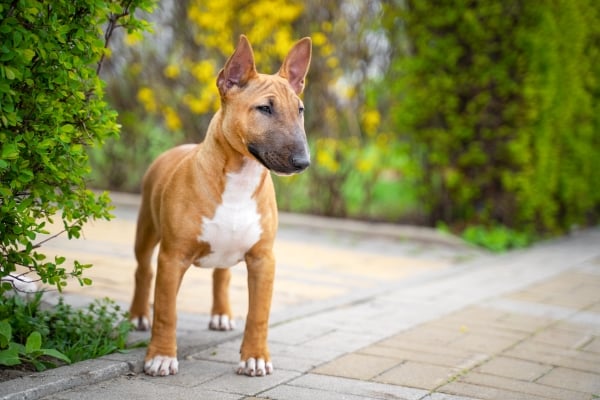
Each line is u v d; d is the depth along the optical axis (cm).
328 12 408
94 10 201
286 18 400
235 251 212
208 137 210
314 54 408
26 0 190
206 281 286
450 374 216
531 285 306
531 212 400
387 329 247
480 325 255
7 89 189
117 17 213
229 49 408
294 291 285
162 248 211
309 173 427
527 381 215
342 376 212
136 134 454
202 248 211
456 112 391
